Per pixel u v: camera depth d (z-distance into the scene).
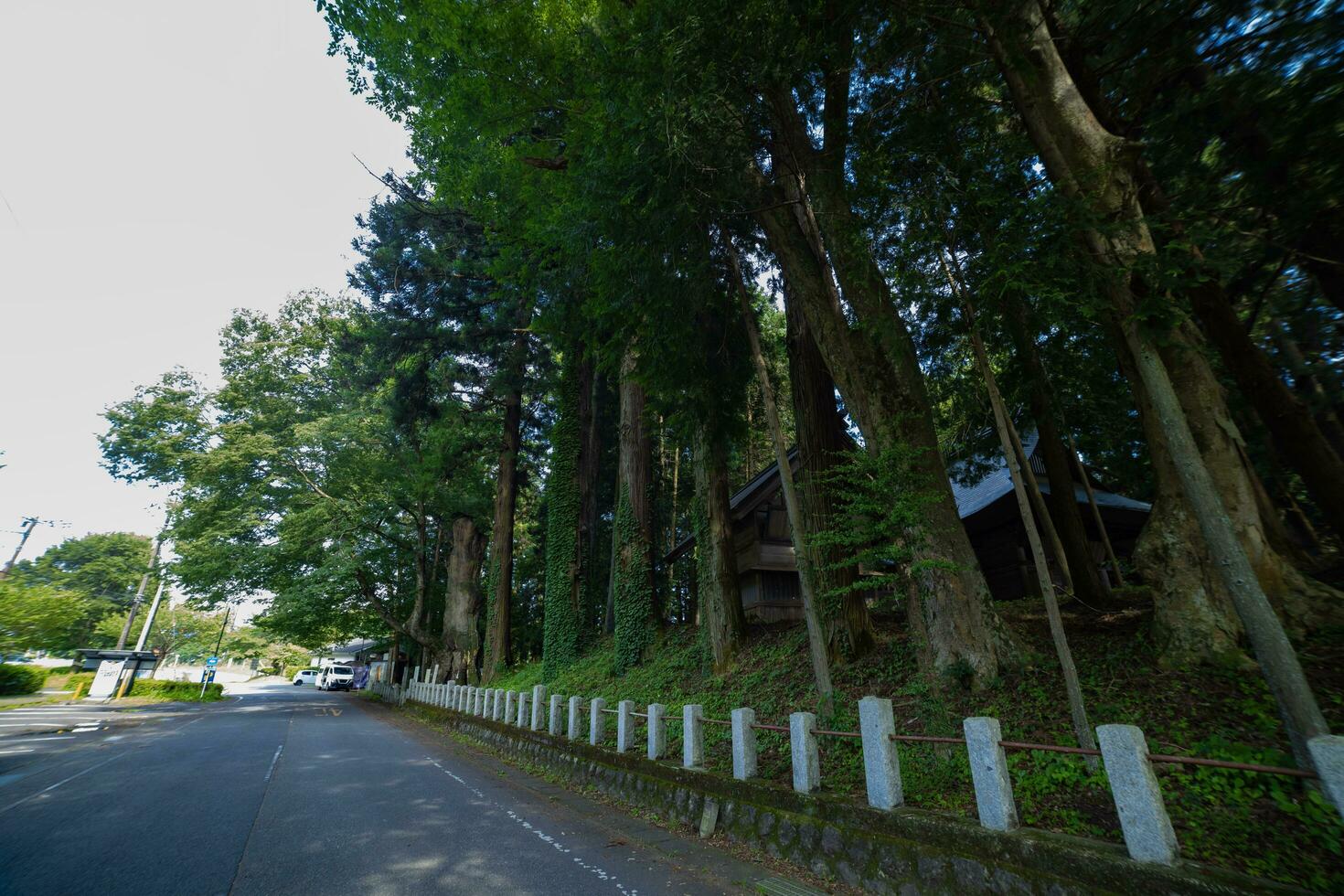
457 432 23.30
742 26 6.70
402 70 10.89
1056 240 5.34
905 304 7.03
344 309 31.70
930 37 7.36
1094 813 4.51
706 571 12.59
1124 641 7.00
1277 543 7.02
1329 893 3.19
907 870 4.74
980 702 6.58
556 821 7.38
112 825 6.77
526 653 29.97
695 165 7.56
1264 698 5.13
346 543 25.67
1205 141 7.48
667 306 8.56
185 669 69.94
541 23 9.56
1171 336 5.10
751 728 6.85
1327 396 10.98
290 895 4.71
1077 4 7.19
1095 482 16.47
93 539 52.50
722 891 5.03
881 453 6.39
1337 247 7.43
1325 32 5.75
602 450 27.70
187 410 28.45
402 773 10.52
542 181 10.94
